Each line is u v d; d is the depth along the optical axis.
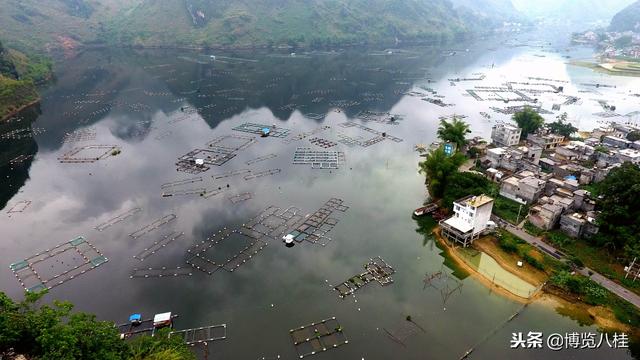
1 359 60.56
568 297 98.00
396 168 172.25
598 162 166.12
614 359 83.38
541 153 178.88
